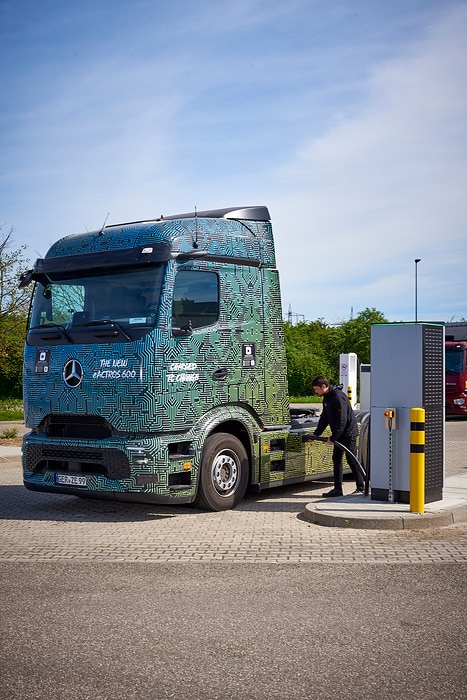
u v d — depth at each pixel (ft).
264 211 35.94
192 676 15.17
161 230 31.37
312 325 148.05
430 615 18.70
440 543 26.04
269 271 35.37
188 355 31.30
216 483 32.40
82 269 32.68
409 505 30.68
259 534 27.81
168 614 18.93
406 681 14.89
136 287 31.30
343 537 27.04
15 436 64.28
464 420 94.02
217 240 33.06
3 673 15.40
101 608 19.44
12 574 22.74
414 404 30.58
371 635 17.35
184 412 31.09
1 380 100.73
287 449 36.11
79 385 31.60
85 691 14.55
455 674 15.21
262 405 34.63
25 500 36.27
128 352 30.55
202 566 23.43
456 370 91.56
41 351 32.94
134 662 15.90
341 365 68.49
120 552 25.32
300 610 19.15
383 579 21.79
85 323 31.94
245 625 18.08
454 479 38.42
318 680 14.94
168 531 28.66
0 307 67.56
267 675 15.20
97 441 31.09
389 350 30.96
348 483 42.14
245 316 33.91
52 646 16.84
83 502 35.58
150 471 30.12
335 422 35.01
